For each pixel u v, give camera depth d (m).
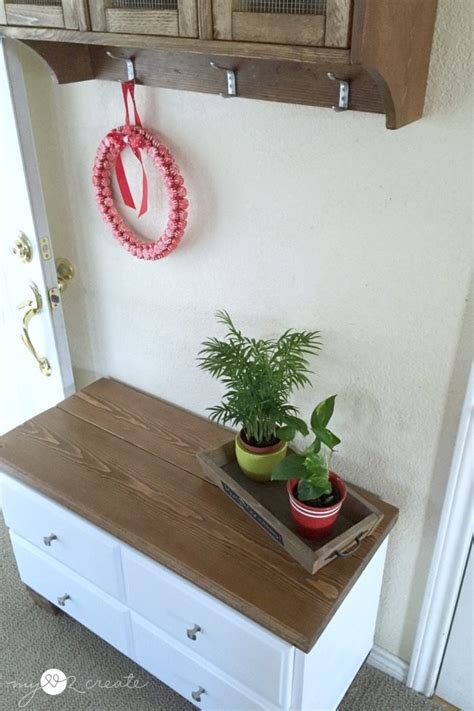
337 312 1.32
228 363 1.33
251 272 1.42
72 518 1.47
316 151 1.19
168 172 1.38
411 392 1.30
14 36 1.17
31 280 1.68
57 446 1.59
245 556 1.29
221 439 1.62
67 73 1.35
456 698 1.62
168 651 1.48
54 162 1.63
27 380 1.94
